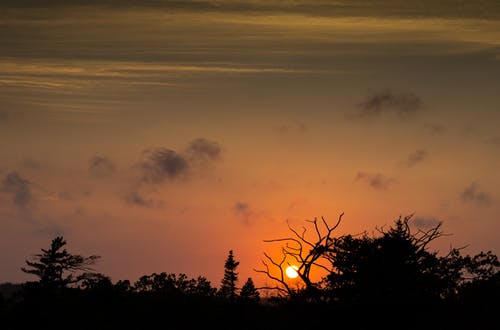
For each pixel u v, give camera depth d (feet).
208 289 343.67
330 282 164.25
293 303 156.35
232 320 278.67
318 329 158.61
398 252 164.14
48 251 334.24
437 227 168.55
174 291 332.80
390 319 161.99
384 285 163.22
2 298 335.06
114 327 305.32
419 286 164.25
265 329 172.24
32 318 314.14
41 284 327.06
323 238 148.77
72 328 305.94
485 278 167.32
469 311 162.81
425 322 162.50
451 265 169.07
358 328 161.17
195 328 302.66
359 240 168.04
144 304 319.68
